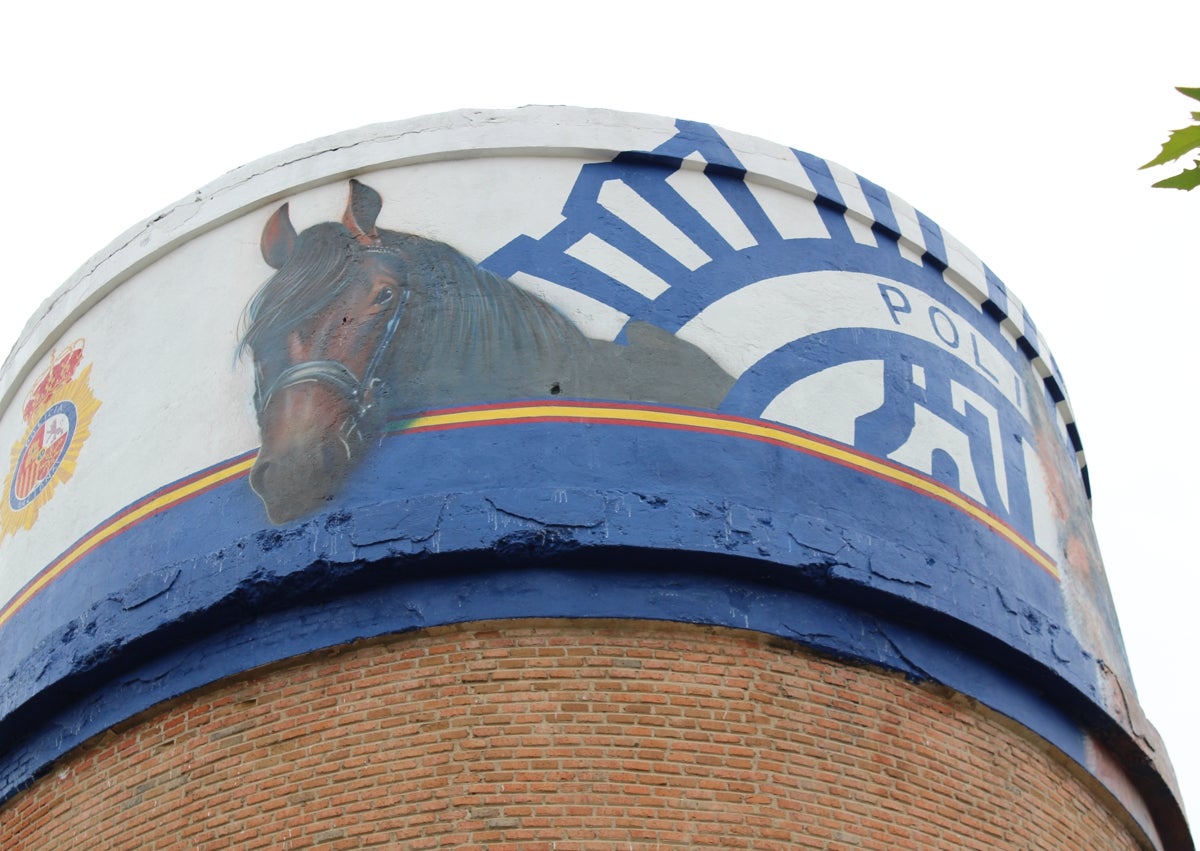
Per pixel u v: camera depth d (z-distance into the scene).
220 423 14.01
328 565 12.50
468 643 12.24
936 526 13.78
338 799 11.76
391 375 13.63
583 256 14.27
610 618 12.27
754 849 11.48
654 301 14.05
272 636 12.62
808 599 12.84
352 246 14.68
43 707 13.39
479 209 14.66
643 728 11.87
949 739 12.90
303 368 13.94
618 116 15.32
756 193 15.27
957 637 13.34
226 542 13.12
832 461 13.59
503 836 11.34
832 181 15.70
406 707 12.02
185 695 12.76
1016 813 12.92
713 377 13.67
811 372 14.09
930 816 12.33
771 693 12.29
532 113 15.32
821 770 12.07
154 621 12.89
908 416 14.36
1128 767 14.41
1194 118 6.11
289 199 15.33
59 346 16.27
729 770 11.80
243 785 12.11
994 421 15.26
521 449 13.00
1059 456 16.28
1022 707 13.53
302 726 12.20
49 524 14.80
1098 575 15.84
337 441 13.35
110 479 14.45
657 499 12.70
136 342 15.32
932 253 15.95
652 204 14.79
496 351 13.65
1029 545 14.66
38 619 14.12
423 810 11.54
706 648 12.36
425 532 12.48
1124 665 15.44
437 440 13.15
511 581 12.41
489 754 11.71
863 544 13.11
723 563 12.58
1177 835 14.99
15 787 13.46
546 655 12.16
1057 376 16.97
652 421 13.26
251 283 14.91
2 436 16.55
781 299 14.50
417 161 15.14
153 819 12.35
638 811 11.48
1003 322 16.44
